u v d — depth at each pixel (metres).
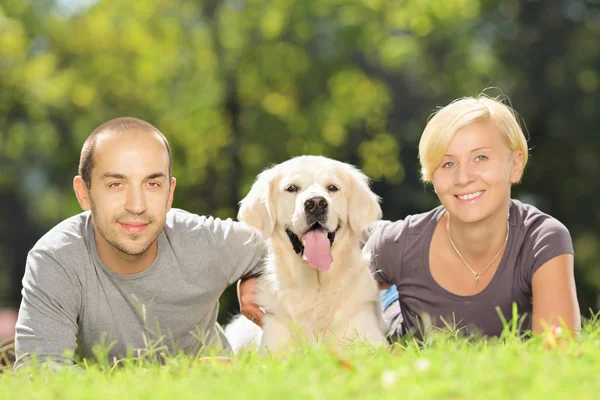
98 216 5.76
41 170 35.97
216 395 3.67
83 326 6.10
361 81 30.83
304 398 3.51
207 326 6.64
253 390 3.68
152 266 6.09
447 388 3.54
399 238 6.64
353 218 6.87
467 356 4.25
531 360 3.95
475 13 30.05
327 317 6.62
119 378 4.36
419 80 33.00
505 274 6.16
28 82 28.17
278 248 6.86
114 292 6.06
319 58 30.11
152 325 6.17
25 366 5.30
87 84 30.06
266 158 29.59
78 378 4.52
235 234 6.57
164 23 30.28
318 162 6.95
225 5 30.20
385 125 33.25
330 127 30.42
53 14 30.78
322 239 6.53
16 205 44.50
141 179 5.70
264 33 29.78
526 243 6.15
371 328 6.59
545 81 30.42
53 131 31.05
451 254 6.39
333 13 29.86
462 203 6.00
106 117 30.28
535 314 5.92
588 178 30.67
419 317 6.50
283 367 4.23
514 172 6.22
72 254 5.96
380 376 3.87
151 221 5.77
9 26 27.72
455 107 6.09
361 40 29.05
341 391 3.62
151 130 5.89
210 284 6.32
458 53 30.69
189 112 31.25
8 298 42.81
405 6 29.25
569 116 30.12
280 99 30.78
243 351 5.35
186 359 4.91
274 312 6.73
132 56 30.41
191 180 31.11
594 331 5.34
